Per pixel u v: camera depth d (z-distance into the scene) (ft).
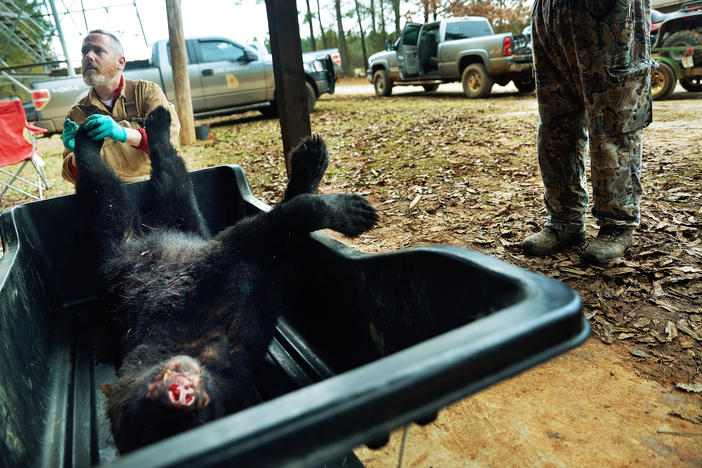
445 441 7.07
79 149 9.52
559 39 10.68
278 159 27.32
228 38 43.24
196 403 5.21
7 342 6.13
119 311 7.57
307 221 7.11
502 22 104.94
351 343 7.21
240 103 44.09
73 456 6.55
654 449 6.61
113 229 8.96
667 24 34.35
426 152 24.94
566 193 12.10
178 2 32.99
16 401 5.80
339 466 5.74
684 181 16.38
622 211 11.45
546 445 6.84
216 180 11.48
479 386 3.22
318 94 47.32
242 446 2.61
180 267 7.39
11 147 23.13
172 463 2.47
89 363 8.63
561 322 3.49
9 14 50.14
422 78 54.29
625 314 9.72
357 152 27.37
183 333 6.95
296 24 13.25
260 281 7.52
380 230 15.69
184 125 35.50
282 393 7.42
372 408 2.92
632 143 11.02
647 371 8.14
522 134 26.53
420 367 3.04
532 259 12.41
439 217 16.06
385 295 6.09
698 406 7.28
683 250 11.64
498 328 3.34
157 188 9.89
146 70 39.22
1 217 8.68
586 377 8.14
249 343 7.22
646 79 10.59
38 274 9.25
